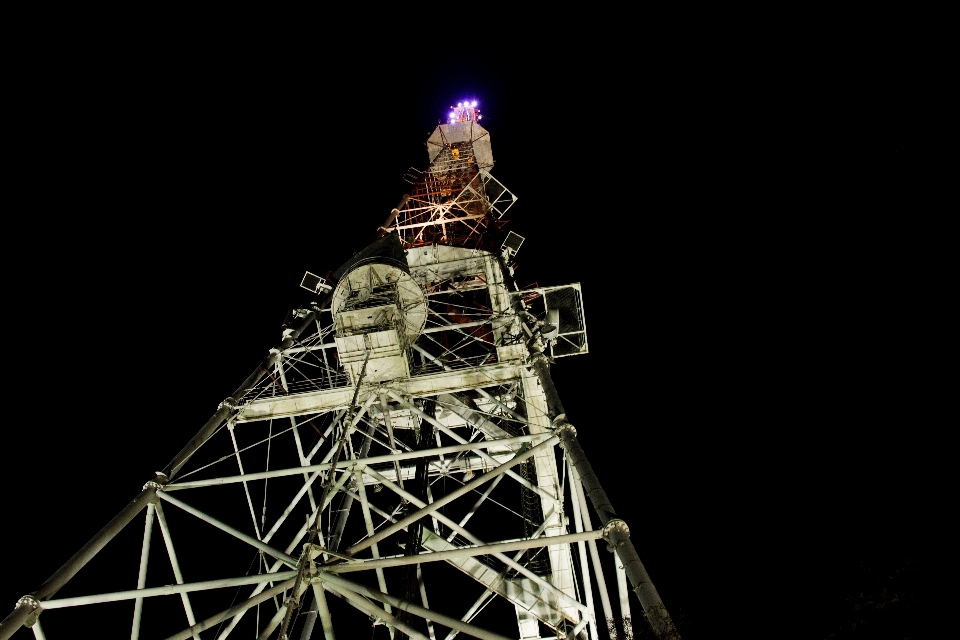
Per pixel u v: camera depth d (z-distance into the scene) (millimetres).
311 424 17609
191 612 12398
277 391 19266
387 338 18000
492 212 28281
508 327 20609
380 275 19641
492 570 17703
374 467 22016
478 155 31594
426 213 29172
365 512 14703
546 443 14312
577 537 10930
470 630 11336
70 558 11922
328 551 11898
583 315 23406
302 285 22984
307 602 17469
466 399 23000
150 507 14164
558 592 15219
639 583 9125
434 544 17562
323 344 20891
